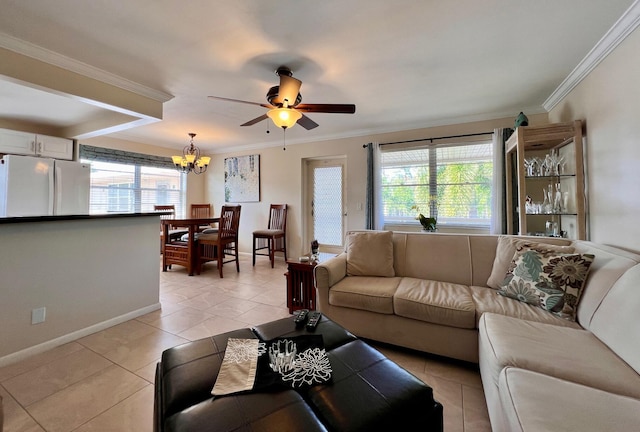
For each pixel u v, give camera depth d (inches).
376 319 82.0
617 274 55.9
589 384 39.3
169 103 127.0
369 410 36.4
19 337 76.6
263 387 40.3
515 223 134.4
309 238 211.2
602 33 76.6
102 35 76.2
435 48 83.6
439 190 161.2
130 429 52.8
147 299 108.7
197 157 199.9
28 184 133.3
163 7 65.1
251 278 159.3
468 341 69.7
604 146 84.9
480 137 150.6
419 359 77.0
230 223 172.7
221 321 100.6
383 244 100.7
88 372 70.2
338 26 72.6
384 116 148.3
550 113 130.6
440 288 82.9
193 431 32.4
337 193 202.2
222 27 72.6
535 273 70.1
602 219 86.4
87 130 149.7
